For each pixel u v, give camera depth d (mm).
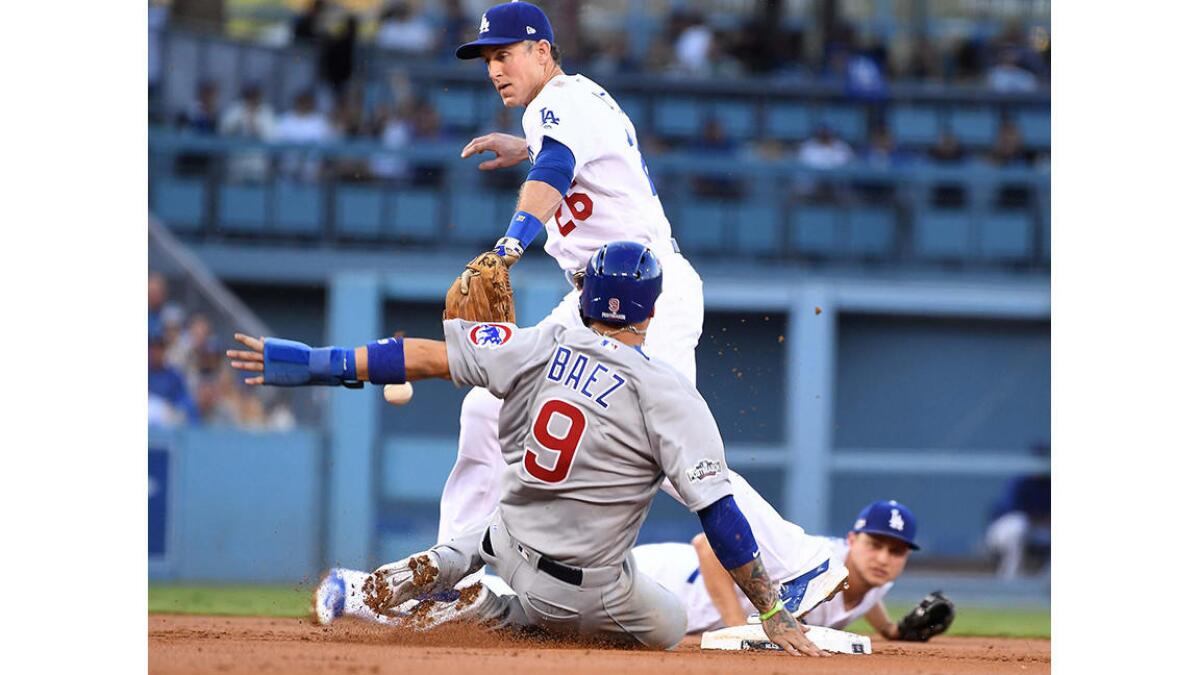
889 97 57000
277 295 51188
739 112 56625
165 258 47531
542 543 14875
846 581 17578
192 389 46125
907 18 62938
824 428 47531
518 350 14633
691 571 20672
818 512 47375
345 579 16625
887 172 52750
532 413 14656
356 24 56031
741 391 49094
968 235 52562
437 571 15781
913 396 51625
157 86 53594
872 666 14336
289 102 56031
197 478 42781
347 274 47562
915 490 51375
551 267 48625
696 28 61281
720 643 17078
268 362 14242
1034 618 36250
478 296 15508
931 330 51531
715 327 49031
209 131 53875
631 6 61562
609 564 14953
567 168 16500
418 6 58875
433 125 54469
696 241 52031
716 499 14383
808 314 47906
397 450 45500
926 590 46906
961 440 51625
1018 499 50062
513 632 15992
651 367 14609
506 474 15039
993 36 61812
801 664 14125
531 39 17328
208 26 59156
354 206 51500
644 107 56531
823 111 56812
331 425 44344
